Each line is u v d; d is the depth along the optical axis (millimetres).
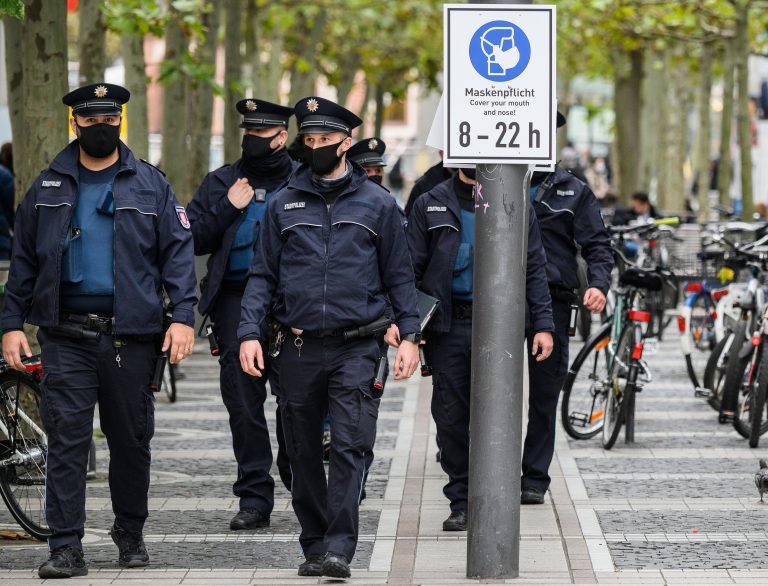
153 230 12766
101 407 12906
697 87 87750
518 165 12312
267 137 15023
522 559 13500
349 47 59906
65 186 12695
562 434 20969
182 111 35281
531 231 14852
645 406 23828
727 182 50281
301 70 50219
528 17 12203
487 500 12547
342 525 12469
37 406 14461
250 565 13406
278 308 12773
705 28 49406
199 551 13984
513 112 12234
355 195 12719
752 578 12891
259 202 15023
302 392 12672
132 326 12609
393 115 112938
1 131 38688
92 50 24781
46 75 18688
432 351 14695
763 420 20453
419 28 56844
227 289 15102
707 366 22312
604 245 16125
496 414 12453
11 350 12828
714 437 20859
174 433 21484
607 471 18203
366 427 12555
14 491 14492
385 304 12758
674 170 61688
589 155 102125
